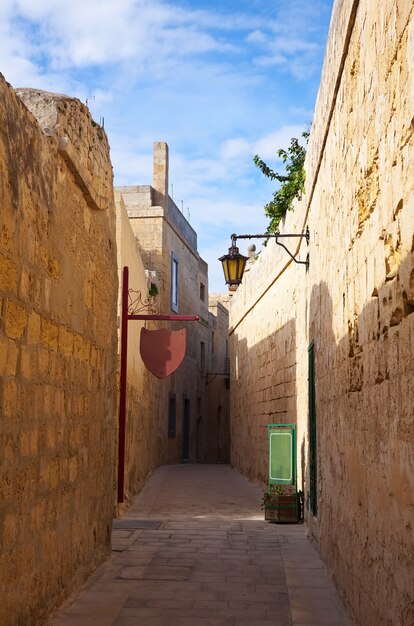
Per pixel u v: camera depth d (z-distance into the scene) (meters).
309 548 7.98
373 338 4.28
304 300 10.48
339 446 5.99
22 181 4.39
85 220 6.35
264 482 15.92
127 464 12.60
